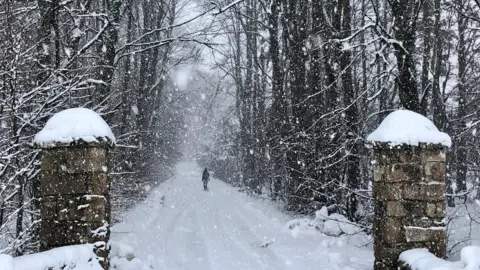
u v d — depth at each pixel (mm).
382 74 10641
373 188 6301
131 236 11000
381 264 5992
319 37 15633
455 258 8594
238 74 31578
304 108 17359
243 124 33375
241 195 27000
